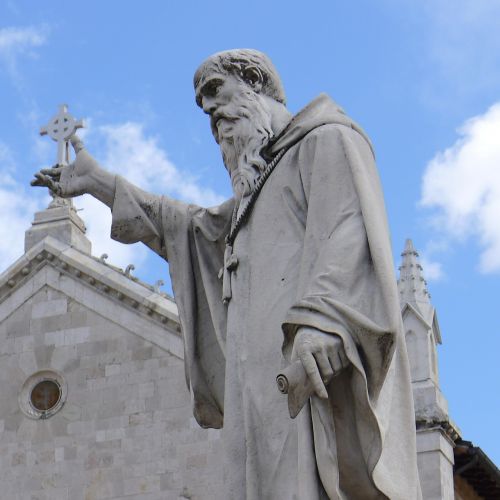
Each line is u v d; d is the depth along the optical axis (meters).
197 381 6.62
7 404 36.34
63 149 32.78
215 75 6.68
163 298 36.56
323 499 5.59
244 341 6.16
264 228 6.27
